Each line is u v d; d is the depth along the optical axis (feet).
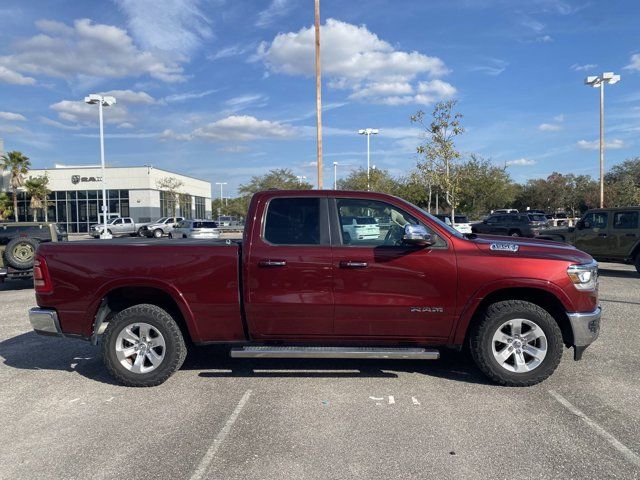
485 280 15.30
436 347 16.34
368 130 131.23
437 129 73.87
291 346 16.08
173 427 13.00
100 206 173.06
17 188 162.81
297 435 12.43
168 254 15.98
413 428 12.75
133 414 13.89
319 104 60.59
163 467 10.96
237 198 223.51
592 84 92.38
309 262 15.56
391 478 10.39
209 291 15.88
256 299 15.65
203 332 16.15
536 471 10.61
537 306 15.43
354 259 15.48
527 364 15.53
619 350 19.48
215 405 14.46
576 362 18.04
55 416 13.84
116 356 16.02
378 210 16.22
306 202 16.26
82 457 11.46
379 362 18.49
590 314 15.34
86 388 16.07
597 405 14.12
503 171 154.71
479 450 11.55
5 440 12.41
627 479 10.29
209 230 108.37
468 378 16.58
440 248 15.61
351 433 12.51
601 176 92.73
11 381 16.83
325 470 10.74
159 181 179.42
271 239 15.89
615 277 41.45
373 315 15.57
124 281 15.94
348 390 15.57
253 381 16.51
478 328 15.55
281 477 10.48
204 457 11.38
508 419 13.23
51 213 173.58
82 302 16.10
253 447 11.83
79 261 16.11
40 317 16.25
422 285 15.47
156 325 15.96
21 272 37.78
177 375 17.20
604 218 43.50
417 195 124.98
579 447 11.65
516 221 84.23
